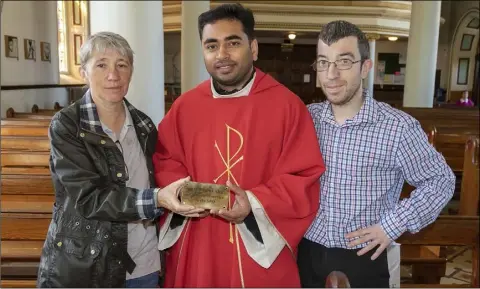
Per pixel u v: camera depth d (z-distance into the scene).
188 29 8.55
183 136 2.14
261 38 17.41
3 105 7.86
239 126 2.06
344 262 1.98
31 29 9.11
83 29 12.12
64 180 1.72
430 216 1.85
